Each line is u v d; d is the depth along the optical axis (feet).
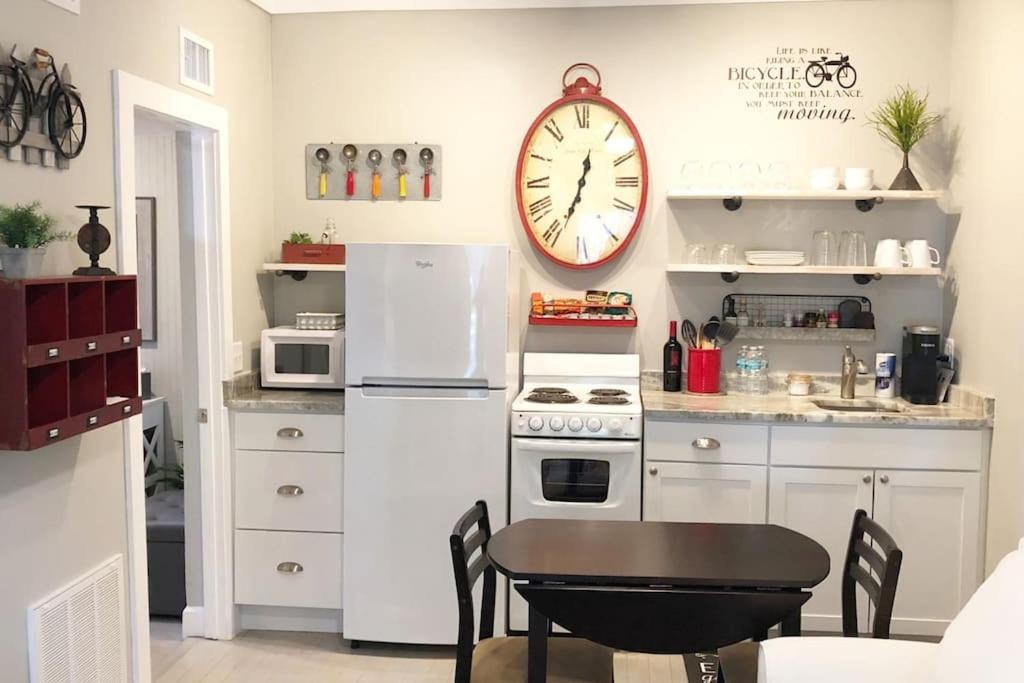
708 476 12.41
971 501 12.09
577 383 14.10
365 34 14.35
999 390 11.67
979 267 12.31
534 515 12.33
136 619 10.24
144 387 16.85
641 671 12.14
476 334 12.11
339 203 14.58
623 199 14.03
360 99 14.42
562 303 13.91
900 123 13.03
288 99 14.53
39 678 8.51
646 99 14.01
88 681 9.34
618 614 7.84
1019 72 11.10
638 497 12.34
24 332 7.54
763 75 13.80
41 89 8.59
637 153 13.92
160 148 17.07
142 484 10.36
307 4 14.29
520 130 14.23
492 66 14.20
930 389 13.00
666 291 14.17
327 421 12.67
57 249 8.94
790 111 13.80
